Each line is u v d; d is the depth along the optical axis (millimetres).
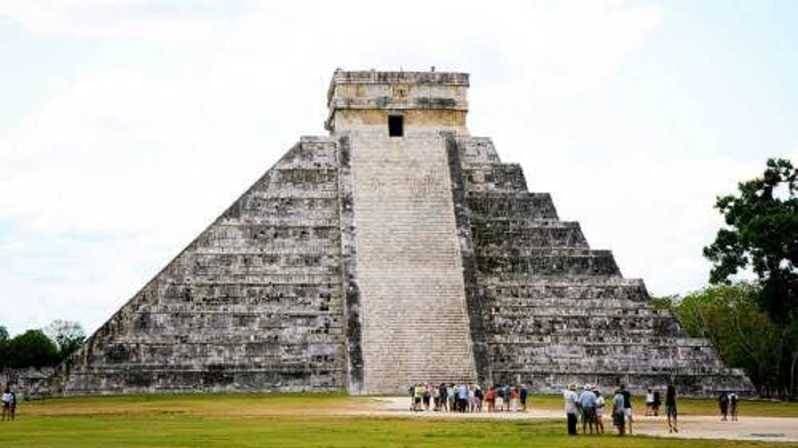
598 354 79438
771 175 74500
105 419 52344
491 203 87562
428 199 83438
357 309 76500
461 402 60000
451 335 76000
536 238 86000
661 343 80250
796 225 70625
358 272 78500
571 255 84500
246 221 83250
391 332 75750
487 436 41000
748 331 109250
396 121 90375
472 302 77500
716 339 111375
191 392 75438
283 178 85750
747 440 40000
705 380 79562
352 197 83125
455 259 79875
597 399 44094
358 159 85938
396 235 80875
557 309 81125
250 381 76250
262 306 79250
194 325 78000
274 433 42094
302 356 77562
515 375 77812
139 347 76500
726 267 75562
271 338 78062
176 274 80062
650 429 47219
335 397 70938
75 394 74938
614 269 84375
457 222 82000
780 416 59938
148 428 45344
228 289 79500
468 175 89062
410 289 77875
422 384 69625
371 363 74375
